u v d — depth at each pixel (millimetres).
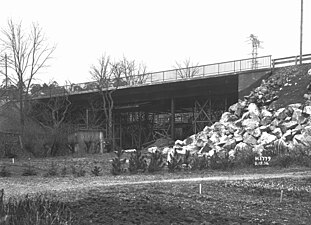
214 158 22125
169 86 46938
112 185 13180
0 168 23109
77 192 10805
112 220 6566
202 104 51062
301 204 9906
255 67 40781
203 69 43969
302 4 43906
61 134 40500
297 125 28188
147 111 61250
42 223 5539
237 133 30281
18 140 39750
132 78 72438
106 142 48344
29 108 49781
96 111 59656
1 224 5402
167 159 26766
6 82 50781
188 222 6789
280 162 22125
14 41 51531
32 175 19891
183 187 12602
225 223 6926
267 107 33406
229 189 12531
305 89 33188
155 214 7336
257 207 9203
